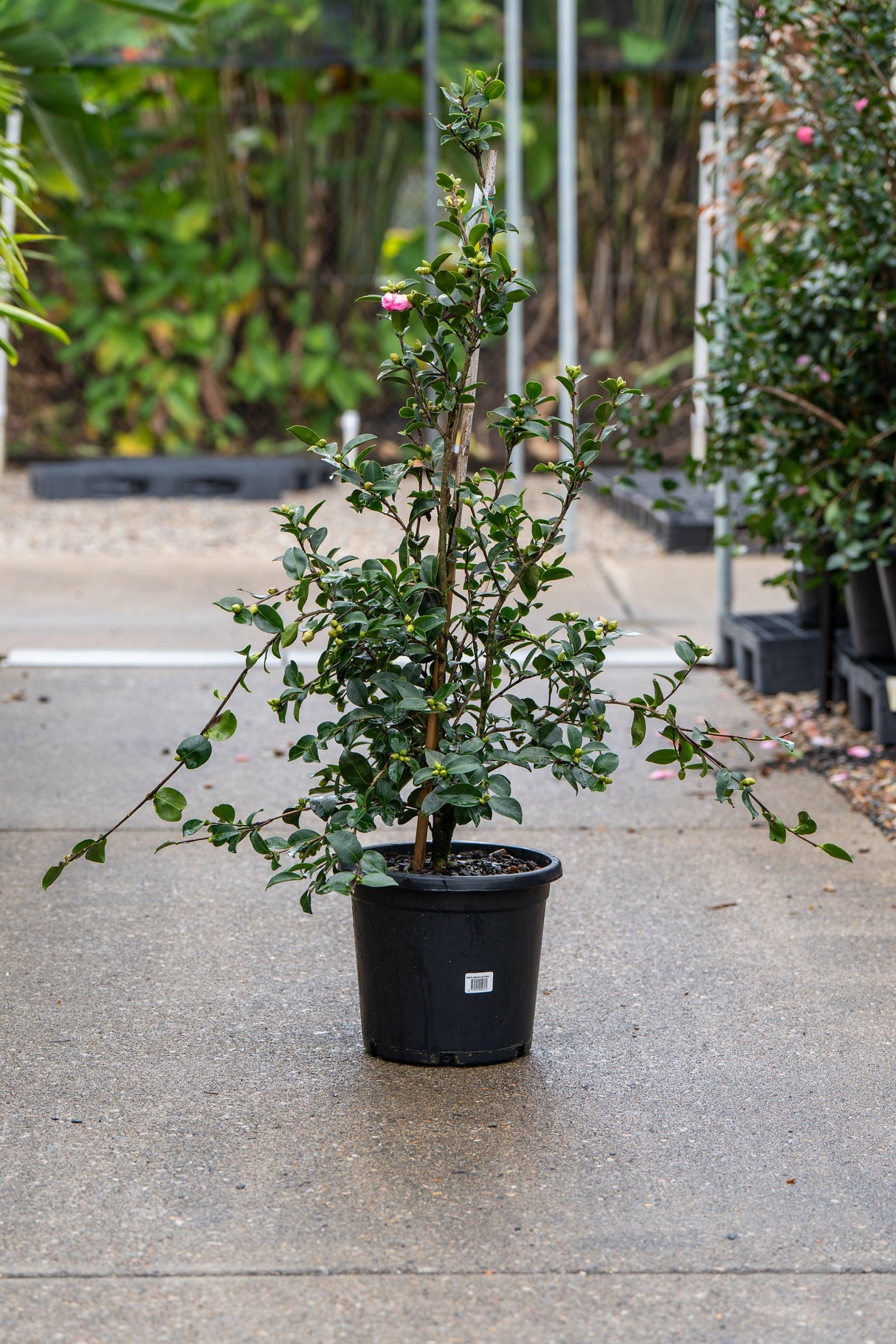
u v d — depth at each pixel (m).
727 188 5.96
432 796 2.70
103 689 6.39
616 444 5.54
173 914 3.83
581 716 2.90
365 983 2.99
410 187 15.07
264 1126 2.71
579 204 14.75
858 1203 2.47
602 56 14.46
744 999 3.31
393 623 2.71
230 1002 3.29
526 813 4.77
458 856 3.14
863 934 3.69
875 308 5.09
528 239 14.63
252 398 14.92
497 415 2.82
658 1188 2.51
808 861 4.26
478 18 14.20
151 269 14.52
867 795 4.81
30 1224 2.38
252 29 14.09
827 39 4.90
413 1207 2.44
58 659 6.89
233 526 11.16
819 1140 2.68
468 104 2.78
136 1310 2.16
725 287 6.86
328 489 13.15
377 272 15.09
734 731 5.67
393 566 2.81
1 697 6.21
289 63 13.86
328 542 10.48
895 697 4.94
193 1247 2.31
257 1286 2.22
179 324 14.56
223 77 14.54
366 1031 3.01
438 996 2.92
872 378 5.23
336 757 5.33
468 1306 2.17
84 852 3.11
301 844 2.77
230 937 3.68
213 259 14.79
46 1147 2.63
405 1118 2.74
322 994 3.34
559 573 2.88
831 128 5.16
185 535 10.77
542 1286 2.23
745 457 5.55
